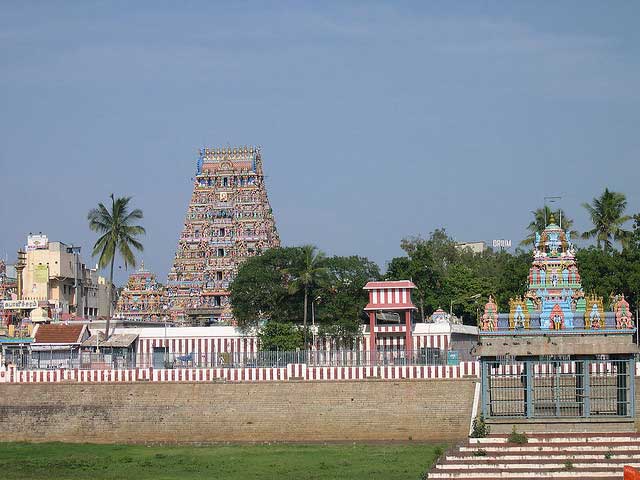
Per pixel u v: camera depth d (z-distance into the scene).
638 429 118.56
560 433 96.88
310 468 104.88
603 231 176.00
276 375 129.75
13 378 132.88
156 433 130.25
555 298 102.62
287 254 174.50
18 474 103.94
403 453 114.56
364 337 165.75
